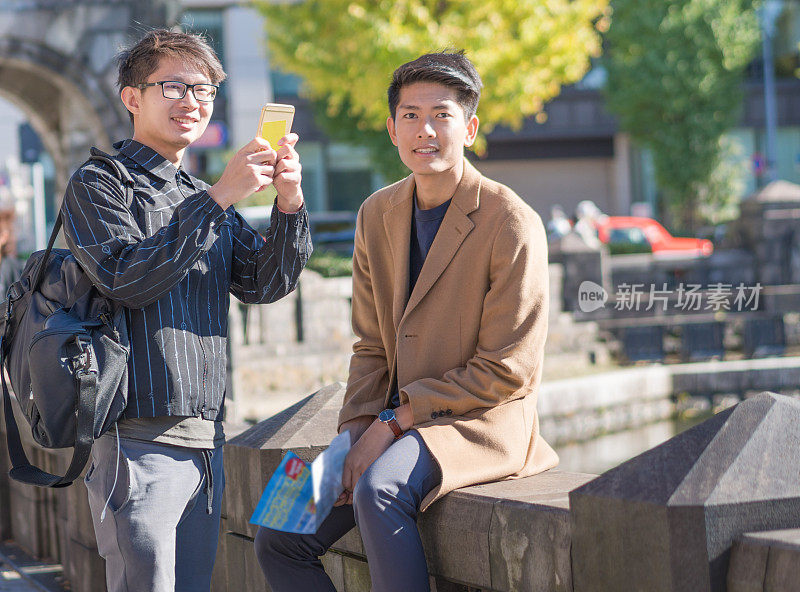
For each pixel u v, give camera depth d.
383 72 15.78
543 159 33.34
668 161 30.30
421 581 2.34
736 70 30.22
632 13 30.25
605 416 11.45
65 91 14.02
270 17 17.42
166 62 2.59
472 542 2.38
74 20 13.45
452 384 2.49
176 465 2.52
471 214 2.57
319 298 11.77
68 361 2.34
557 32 16.17
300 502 2.23
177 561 2.64
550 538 2.17
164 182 2.60
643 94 29.91
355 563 2.85
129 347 2.44
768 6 33.84
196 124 2.64
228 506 3.28
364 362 2.80
